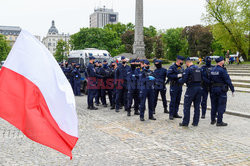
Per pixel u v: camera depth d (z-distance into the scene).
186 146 5.93
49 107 3.06
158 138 6.59
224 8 34.97
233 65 29.70
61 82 3.20
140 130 7.41
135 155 5.36
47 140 2.99
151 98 8.73
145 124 8.16
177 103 9.03
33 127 2.95
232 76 22.16
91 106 11.06
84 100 13.88
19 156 5.34
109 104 12.77
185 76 7.62
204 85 8.79
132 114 9.91
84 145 6.06
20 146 6.02
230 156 5.27
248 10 33.75
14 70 3.00
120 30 78.88
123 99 11.33
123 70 10.36
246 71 23.66
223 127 7.74
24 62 3.04
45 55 3.15
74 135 3.12
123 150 5.68
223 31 36.00
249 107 10.67
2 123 8.34
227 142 6.23
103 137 6.71
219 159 5.10
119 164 4.86
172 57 83.94
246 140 6.39
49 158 5.23
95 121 8.63
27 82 3.01
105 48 60.34
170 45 81.56
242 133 7.05
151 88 8.66
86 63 16.41
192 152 5.52
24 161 5.05
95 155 5.38
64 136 3.08
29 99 2.98
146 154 5.41
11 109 2.94
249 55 39.09
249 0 33.59
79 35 60.44
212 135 6.85
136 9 39.06
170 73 8.62
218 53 68.38
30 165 4.85
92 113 10.15
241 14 34.34
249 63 32.34
